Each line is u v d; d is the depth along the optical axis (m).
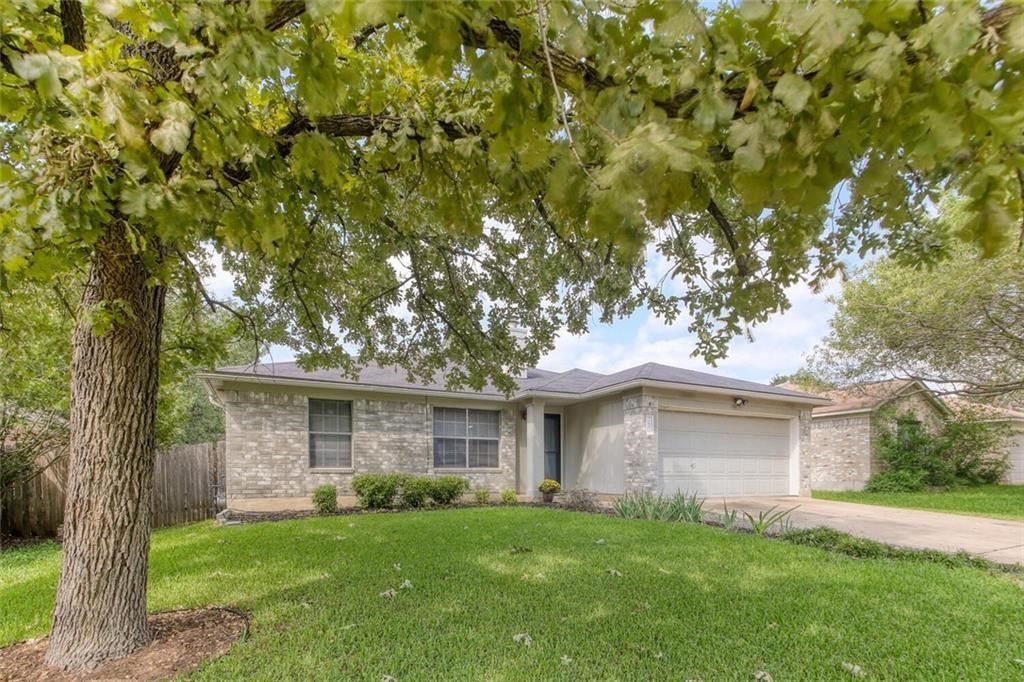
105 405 3.06
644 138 1.04
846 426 16.05
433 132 2.35
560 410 13.77
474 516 8.51
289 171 2.34
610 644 3.22
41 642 3.38
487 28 1.22
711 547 5.87
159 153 2.18
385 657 3.02
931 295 9.36
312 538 6.56
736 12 1.10
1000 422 15.74
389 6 1.05
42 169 1.69
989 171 1.16
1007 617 3.71
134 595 3.14
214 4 1.31
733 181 1.47
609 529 7.09
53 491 9.10
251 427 10.06
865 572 4.86
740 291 3.01
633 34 1.23
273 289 5.30
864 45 1.02
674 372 12.02
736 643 3.24
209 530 7.64
